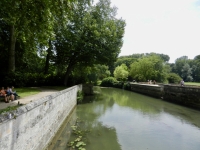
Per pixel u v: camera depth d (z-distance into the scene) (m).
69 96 12.49
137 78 47.69
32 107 4.88
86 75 31.95
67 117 11.66
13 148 3.74
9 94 9.12
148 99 24.67
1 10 10.22
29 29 8.79
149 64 44.75
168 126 10.91
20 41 17.70
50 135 7.17
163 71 46.53
